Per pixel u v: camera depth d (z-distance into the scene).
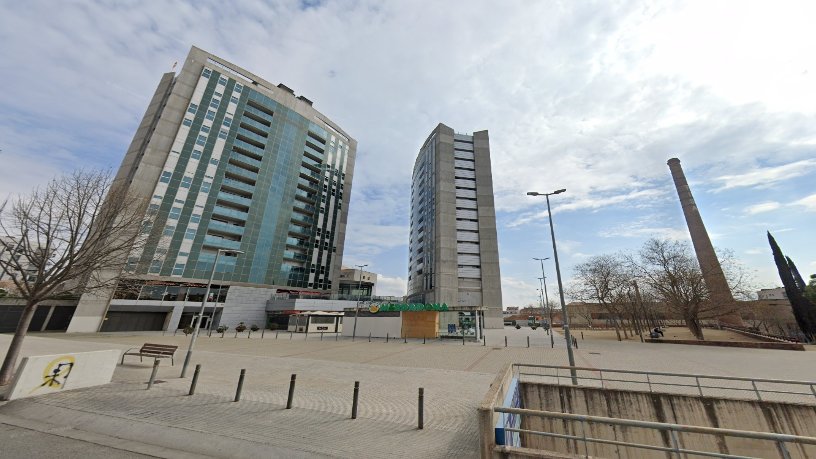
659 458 10.17
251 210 58.84
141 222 17.42
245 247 56.59
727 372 16.84
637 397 10.66
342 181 79.38
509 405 8.12
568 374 16.28
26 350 19.95
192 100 56.12
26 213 11.66
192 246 50.88
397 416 8.67
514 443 7.59
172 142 52.69
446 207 69.25
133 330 44.19
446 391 11.65
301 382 12.84
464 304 64.25
